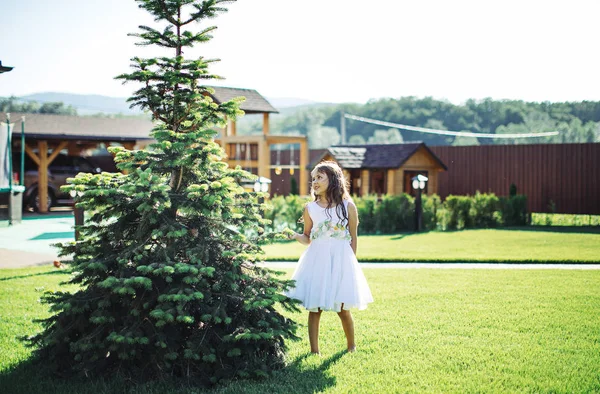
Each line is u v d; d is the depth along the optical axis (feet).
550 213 73.41
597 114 162.81
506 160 77.36
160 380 12.34
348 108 272.72
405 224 56.13
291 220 51.49
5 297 21.27
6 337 15.90
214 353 12.71
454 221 59.11
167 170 13.60
